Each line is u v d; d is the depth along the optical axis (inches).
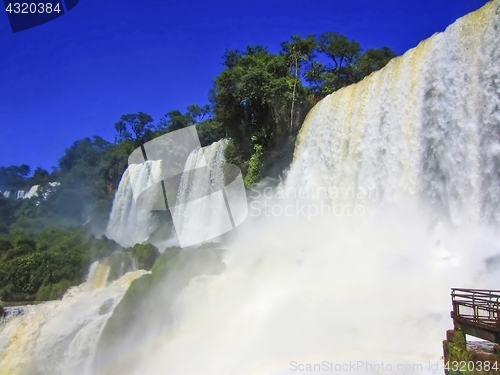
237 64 1413.6
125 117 2386.8
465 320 342.6
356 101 842.2
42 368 716.0
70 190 2279.8
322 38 1563.7
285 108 1205.1
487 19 587.2
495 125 563.2
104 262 927.7
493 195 556.7
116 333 661.9
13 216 2233.0
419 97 682.2
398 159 711.7
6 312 785.6
